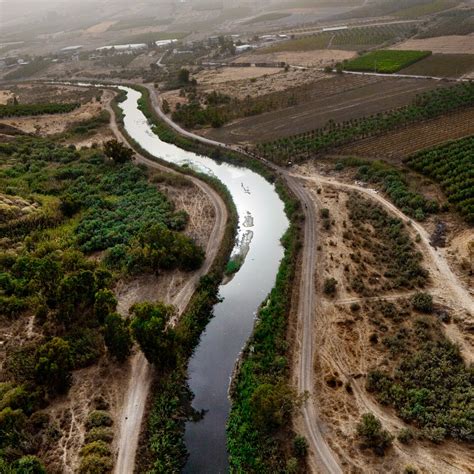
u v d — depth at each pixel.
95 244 94.38
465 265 78.50
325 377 62.28
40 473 50.56
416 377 59.91
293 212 101.44
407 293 75.06
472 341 64.94
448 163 106.50
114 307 73.31
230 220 101.50
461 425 53.41
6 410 55.28
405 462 51.50
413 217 93.50
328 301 75.25
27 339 71.75
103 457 53.44
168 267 86.56
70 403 61.88
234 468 52.88
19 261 84.94
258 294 81.44
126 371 66.19
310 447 53.66
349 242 89.19
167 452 54.97
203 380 65.62
